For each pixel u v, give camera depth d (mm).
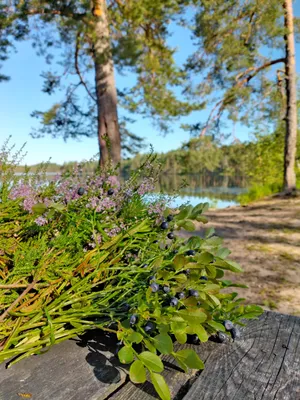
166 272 893
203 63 10477
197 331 779
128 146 11203
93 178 1111
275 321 1008
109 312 880
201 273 960
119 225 1083
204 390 675
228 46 9727
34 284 821
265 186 11594
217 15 9391
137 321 777
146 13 7629
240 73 10648
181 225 1136
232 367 759
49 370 715
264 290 3172
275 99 11047
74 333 839
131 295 948
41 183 1050
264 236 5488
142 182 1179
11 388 653
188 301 837
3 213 942
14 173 1030
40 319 807
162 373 736
